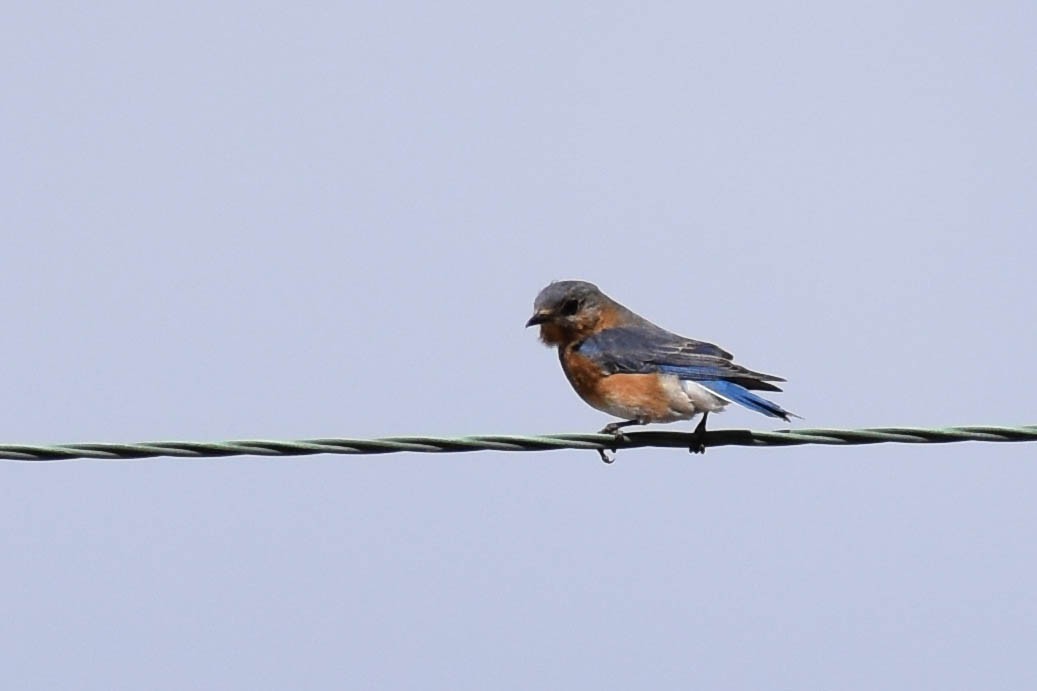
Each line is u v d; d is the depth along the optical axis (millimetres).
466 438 10727
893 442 11203
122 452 10125
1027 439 10938
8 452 10016
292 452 10344
